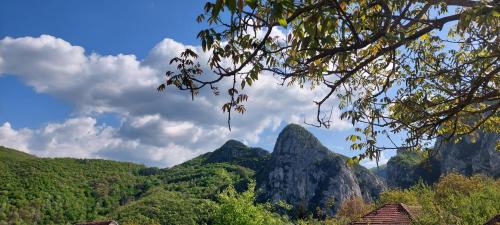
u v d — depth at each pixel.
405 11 3.72
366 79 6.13
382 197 46.66
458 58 5.70
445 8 4.63
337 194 128.50
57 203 104.31
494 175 101.06
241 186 71.12
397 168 121.50
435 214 18.09
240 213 22.81
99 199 119.12
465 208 18.95
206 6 3.20
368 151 5.33
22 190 101.94
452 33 5.75
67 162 135.88
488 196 22.30
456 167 111.19
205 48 3.30
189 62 3.84
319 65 3.89
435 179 112.25
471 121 5.84
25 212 92.56
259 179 152.75
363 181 141.38
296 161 146.62
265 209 24.86
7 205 92.06
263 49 3.65
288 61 3.70
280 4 2.79
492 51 4.61
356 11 4.06
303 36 3.18
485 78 4.27
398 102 5.36
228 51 3.67
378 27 3.75
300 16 3.53
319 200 130.62
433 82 5.03
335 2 3.08
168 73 3.85
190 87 3.83
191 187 120.88
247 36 3.60
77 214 104.12
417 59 5.11
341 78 4.12
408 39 3.73
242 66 3.63
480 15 3.17
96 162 145.00
